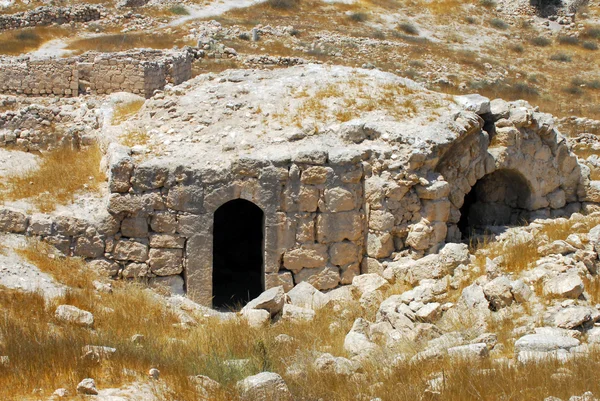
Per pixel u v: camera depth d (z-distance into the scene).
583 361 11.48
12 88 31.88
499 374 11.36
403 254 18.28
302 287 17.50
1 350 11.65
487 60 44.47
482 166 19.55
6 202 18.03
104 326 14.23
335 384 12.02
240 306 18.92
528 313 14.35
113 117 21.22
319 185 17.84
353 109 19.44
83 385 10.48
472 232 19.72
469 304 14.92
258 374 11.45
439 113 19.41
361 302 16.44
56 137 22.69
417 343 13.76
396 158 18.12
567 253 16.44
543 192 20.61
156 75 32.16
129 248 17.67
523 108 20.11
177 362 12.16
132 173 17.55
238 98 19.97
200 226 17.70
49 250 17.05
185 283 17.94
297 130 18.69
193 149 18.36
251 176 17.67
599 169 24.36
